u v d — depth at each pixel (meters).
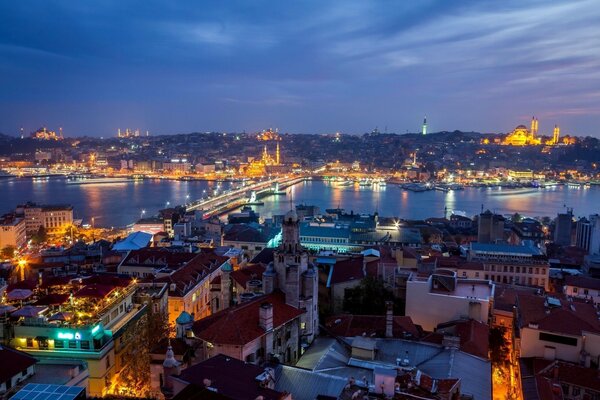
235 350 75.38
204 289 154.25
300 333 91.50
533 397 79.69
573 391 83.94
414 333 96.31
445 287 117.06
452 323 104.38
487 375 79.50
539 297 112.44
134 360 101.81
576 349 91.94
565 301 109.75
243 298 100.50
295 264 91.50
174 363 68.25
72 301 101.56
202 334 78.50
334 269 142.25
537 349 94.75
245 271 140.12
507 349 105.50
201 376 62.03
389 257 158.12
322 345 91.12
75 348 93.06
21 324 93.81
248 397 56.00
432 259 163.50
